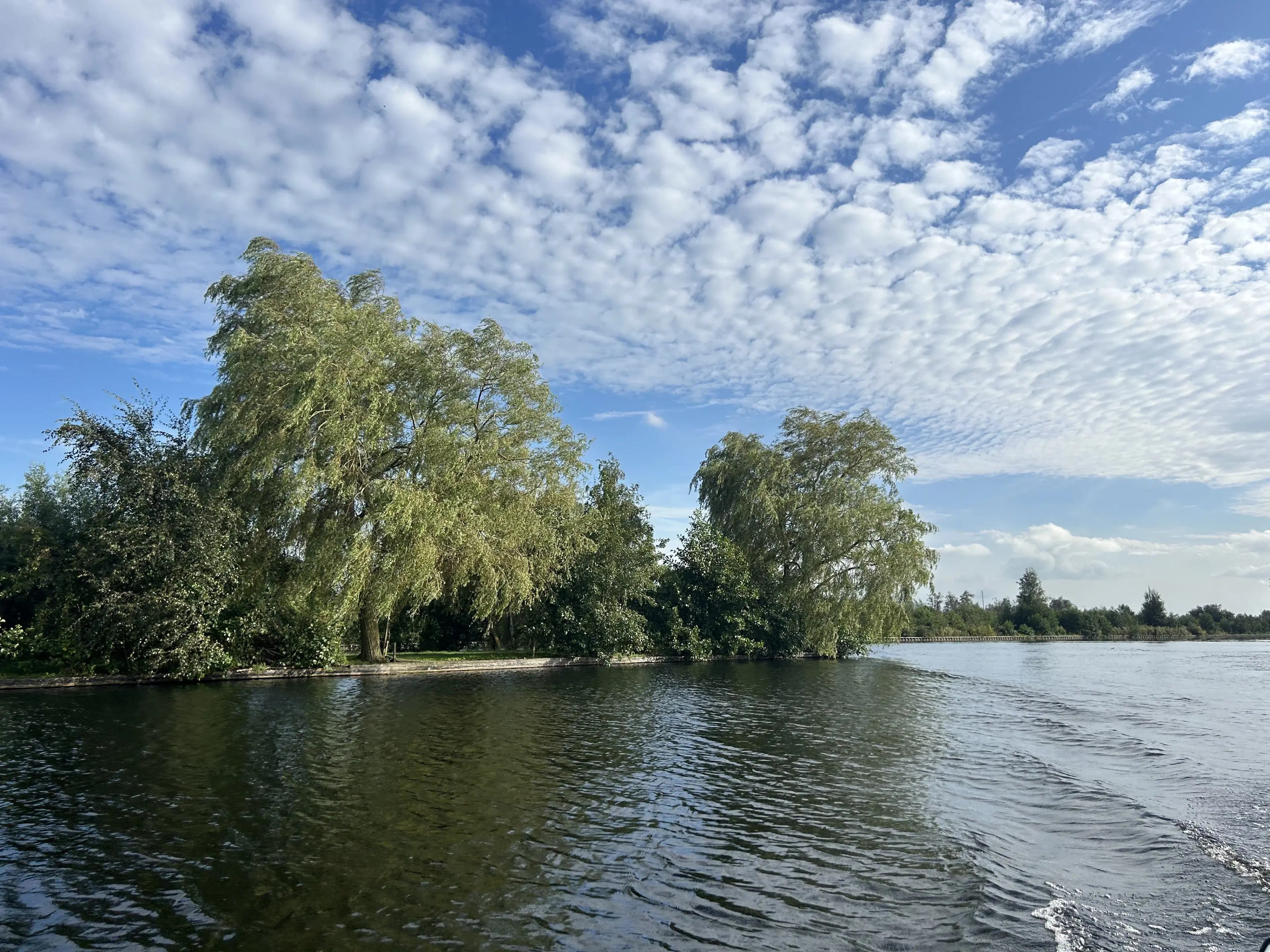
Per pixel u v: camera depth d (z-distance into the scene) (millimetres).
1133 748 16891
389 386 28281
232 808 10672
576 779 12836
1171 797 12508
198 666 24203
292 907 7488
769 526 45469
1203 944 7016
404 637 37688
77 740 15070
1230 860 9383
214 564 24297
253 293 27875
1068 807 11789
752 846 9695
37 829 9648
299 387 25031
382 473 28438
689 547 44406
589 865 8867
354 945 6711
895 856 9398
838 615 42438
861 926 7348
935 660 51094
